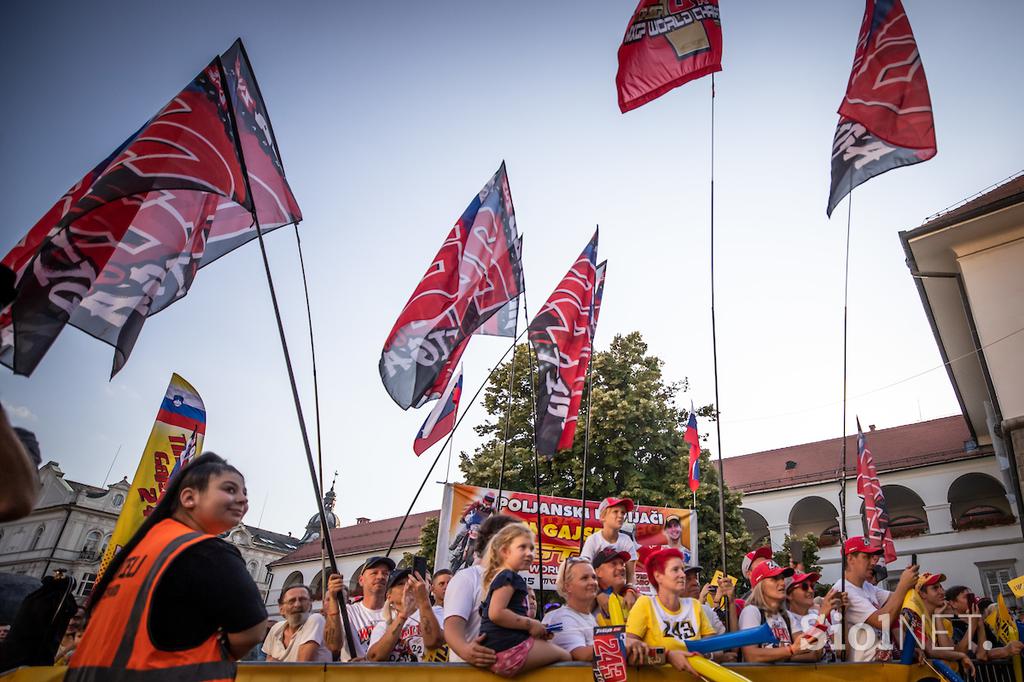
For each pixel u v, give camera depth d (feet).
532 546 11.90
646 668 10.55
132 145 11.99
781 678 12.85
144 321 13.39
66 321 11.88
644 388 61.82
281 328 12.41
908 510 97.45
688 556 33.22
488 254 21.09
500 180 22.41
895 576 88.69
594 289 26.40
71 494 138.72
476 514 30.66
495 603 10.48
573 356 24.04
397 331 18.70
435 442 25.64
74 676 6.04
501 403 62.85
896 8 21.01
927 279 55.36
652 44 20.97
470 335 19.67
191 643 6.08
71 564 134.72
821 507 103.76
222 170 12.87
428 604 13.57
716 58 20.17
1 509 5.39
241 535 176.45
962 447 92.43
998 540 83.82
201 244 14.84
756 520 107.86
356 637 15.71
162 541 6.57
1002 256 50.29
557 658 10.53
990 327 49.11
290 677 9.75
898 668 14.43
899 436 104.12
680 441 62.75
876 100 20.40
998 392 47.52
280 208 16.12
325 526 12.53
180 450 17.15
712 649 11.19
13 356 10.97
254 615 6.46
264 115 16.55
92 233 12.77
